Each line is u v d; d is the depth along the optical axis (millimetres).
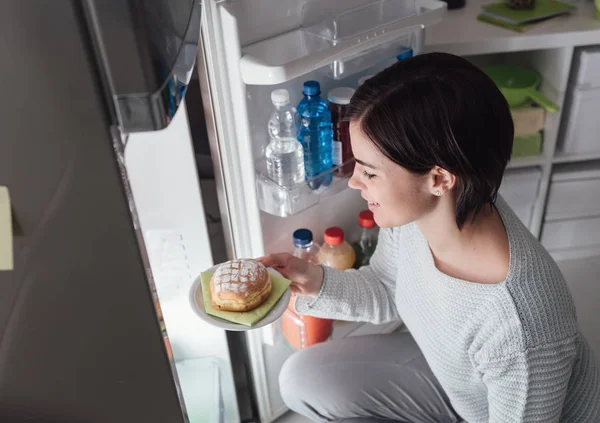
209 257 1251
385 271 1268
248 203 1180
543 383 917
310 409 1334
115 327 623
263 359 1429
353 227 1593
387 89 830
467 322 979
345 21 1142
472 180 848
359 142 882
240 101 1049
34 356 628
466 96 802
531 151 1761
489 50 1516
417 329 1158
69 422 690
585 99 1667
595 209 1903
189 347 1390
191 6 634
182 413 719
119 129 519
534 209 1873
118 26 459
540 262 920
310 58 1001
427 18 1158
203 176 1315
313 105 1207
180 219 1183
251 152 1105
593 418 1026
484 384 1057
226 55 1017
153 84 489
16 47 461
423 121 806
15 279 575
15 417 675
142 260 584
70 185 530
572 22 1592
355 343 1356
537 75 1730
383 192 908
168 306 1305
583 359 1044
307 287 1195
